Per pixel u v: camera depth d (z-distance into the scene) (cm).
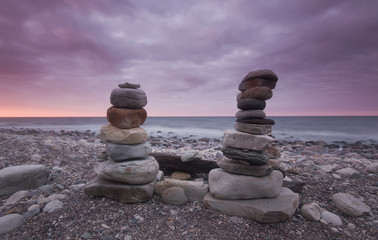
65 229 288
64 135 1627
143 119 403
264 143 343
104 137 382
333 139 1958
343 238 285
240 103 380
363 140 1898
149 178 373
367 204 373
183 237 279
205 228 299
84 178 500
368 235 291
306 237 286
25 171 420
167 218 321
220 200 345
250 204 328
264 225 308
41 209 341
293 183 410
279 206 321
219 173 368
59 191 418
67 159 655
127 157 374
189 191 377
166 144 1112
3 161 595
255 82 367
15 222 292
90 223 302
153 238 276
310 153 919
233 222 313
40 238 271
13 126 3478
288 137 2117
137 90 388
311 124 4338
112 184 371
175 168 500
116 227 296
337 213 347
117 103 379
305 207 333
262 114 363
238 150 369
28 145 834
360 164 672
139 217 320
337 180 489
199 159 485
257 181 345
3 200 376
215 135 2127
